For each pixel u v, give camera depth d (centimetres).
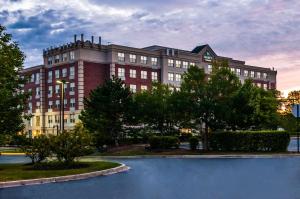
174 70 8669
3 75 2239
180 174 2036
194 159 3158
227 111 3828
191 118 4081
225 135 3856
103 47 7738
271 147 3688
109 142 4578
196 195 1359
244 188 1510
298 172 2042
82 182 1775
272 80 11531
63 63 7875
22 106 2380
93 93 4469
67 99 7731
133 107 4494
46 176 1880
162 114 4819
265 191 1429
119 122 4434
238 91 3969
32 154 2381
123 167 2375
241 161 2833
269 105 4816
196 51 9525
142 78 8144
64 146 2366
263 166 2395
